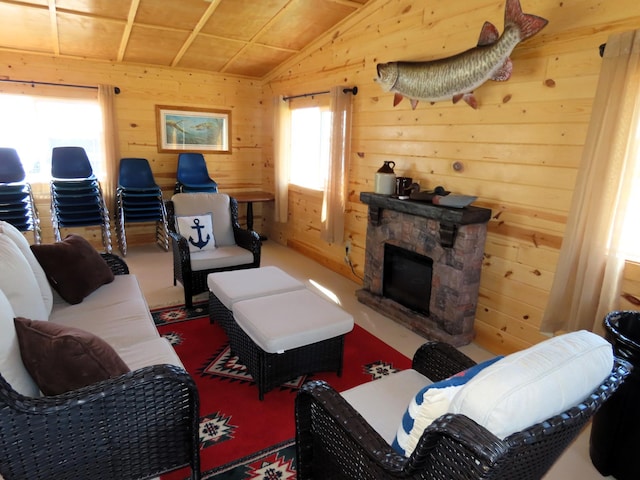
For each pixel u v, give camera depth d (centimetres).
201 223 354
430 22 303
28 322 136
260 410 213
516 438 82
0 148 409
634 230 206
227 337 287
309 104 458
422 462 95
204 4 331
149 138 500
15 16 339
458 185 296
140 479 145
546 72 235
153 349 181
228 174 566
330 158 404
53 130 454
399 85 305
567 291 223
